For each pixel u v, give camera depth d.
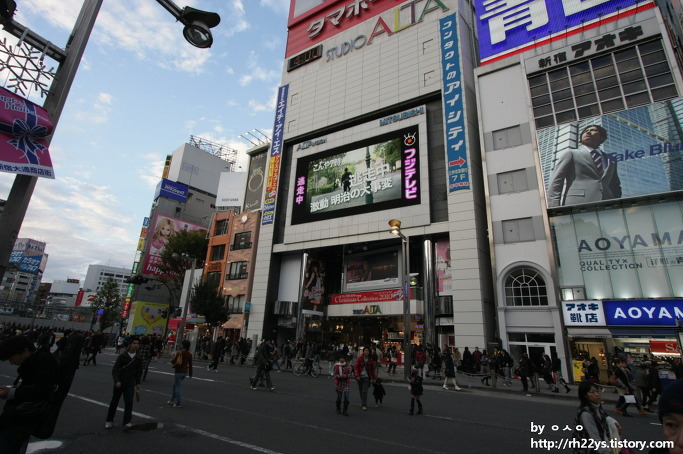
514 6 30.91
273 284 38.06
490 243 25.86
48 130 4.04
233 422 8.09
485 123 28.55
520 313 23.88
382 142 34.53
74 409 8.62
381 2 40.31
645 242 21.38
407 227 30.58
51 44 4.27
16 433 3.49
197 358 32.59
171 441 6.49
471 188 27.97
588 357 21.33
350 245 35.81
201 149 70.62
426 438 7.53
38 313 72.38
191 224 60.22
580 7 27.72
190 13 5.01
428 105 33.44
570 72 26.20
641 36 24.23
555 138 25.22
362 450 6.52
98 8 4.76
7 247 3.75
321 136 40.28
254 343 35.47
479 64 36.16
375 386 11.01
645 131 22.47
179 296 52.31
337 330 37.38
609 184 22.66
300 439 7.01
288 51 47.56
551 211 24.48
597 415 4.22
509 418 10.01
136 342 7.66
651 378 12.48
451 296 27.62
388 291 31.58
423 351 23.31
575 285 22.59
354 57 40.12
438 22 34.62
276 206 40.12
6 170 3.65
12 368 15.63
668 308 19.55
